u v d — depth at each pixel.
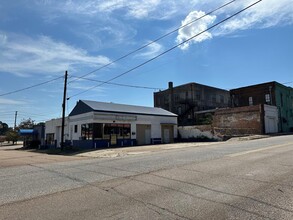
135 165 10.89
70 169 10.96
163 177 8.02
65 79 28.88
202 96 54.97
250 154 12.38
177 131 37.38
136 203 5.56
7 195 6.73
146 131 33.19
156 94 60.69
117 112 30.12
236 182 6.98
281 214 4.66
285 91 45.12
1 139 73.25
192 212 4.90
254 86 44.59
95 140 27.89
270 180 7.05
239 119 37.66
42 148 40.34
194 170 8.89
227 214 4.74
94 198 6.08
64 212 5.16
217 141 29.70
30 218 4.89
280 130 40.53
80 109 31.02
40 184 7.98
